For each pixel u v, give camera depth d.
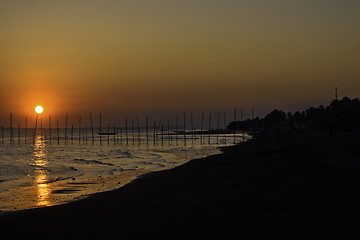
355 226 9.91
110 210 15.65
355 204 12.60
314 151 43.06
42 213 16.09
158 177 30.61
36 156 73.69
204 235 10.10
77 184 28.88
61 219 14.38
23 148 116.31
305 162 30.11
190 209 13.89
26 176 36.91
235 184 20.03
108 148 113.00
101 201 19.00
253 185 18.95
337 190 15.59
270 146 71.62
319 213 11.60
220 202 14.80
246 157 44.66
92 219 13.88
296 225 10.39
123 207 16.17
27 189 26.77
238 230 10.32
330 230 9.66
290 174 22.36
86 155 75.88
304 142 71.38
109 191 23.67
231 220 11.53
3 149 108.44
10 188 27.42
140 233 10.85
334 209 12.02
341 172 22.06
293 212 11.98
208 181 22.97
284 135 134.38
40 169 44.81
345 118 131.38
